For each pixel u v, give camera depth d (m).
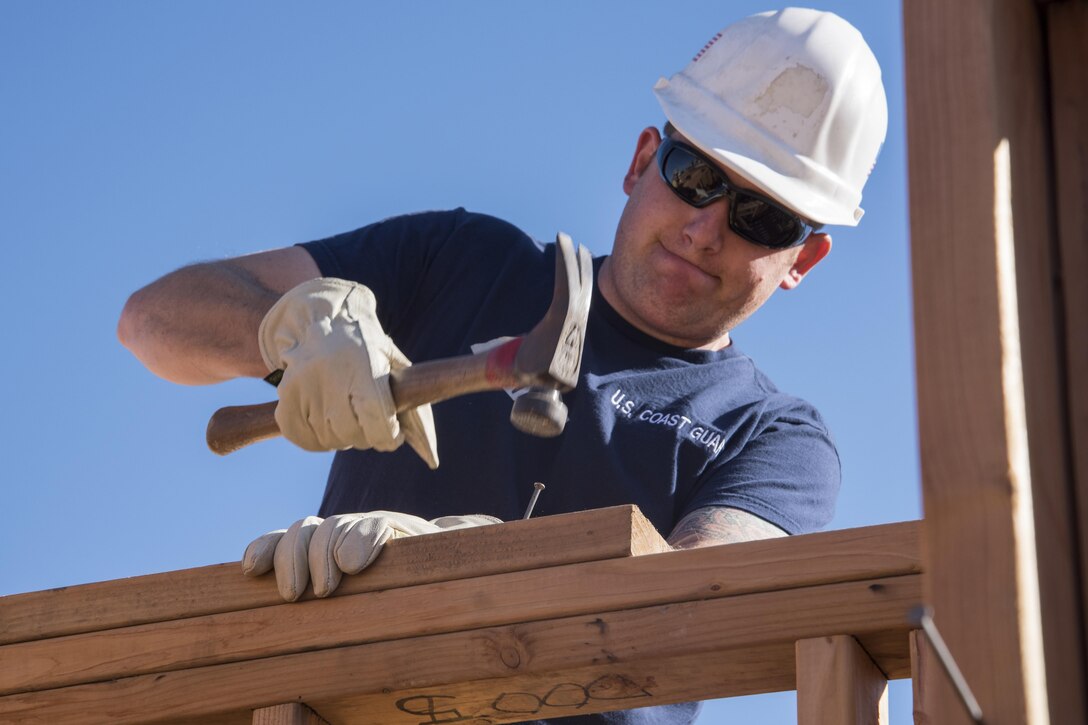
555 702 2.68
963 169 1.78
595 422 4.31
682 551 2.56
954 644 1.64
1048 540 1.76
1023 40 1.95
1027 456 1.71
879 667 2.50
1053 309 1.92
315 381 3.06
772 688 2.58
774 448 4.44
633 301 4.53
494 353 2.92
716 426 4.42
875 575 2.42
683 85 4.68
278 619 2.78
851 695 2.36
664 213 4.45
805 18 4.70
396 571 2.73
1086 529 1.82
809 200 4.46
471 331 4.53
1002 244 1.74
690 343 4.58
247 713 2.76
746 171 4.35
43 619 2.93
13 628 2.94
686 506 4.30
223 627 2.81
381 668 2.67
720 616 2.49
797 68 4.58
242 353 4.23
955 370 1.72
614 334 4.55
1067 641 1.75
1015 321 1.73
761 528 4.07
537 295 4.57
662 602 2.53
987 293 1.73
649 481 4.27
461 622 2.65
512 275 4.63
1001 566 1.64
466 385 2.95
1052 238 1.96
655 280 4.46
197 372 4.32
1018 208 1.83
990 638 1.63
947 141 1.79
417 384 3.01
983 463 1.68
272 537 2.86
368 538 2.75
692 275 4.43
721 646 2.46
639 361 4.52
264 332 3.21
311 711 2.74
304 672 2.71
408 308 4.66
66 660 2.88
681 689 2.61
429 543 2.74
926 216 1.78
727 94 4.61
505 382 2.89
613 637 2.54
